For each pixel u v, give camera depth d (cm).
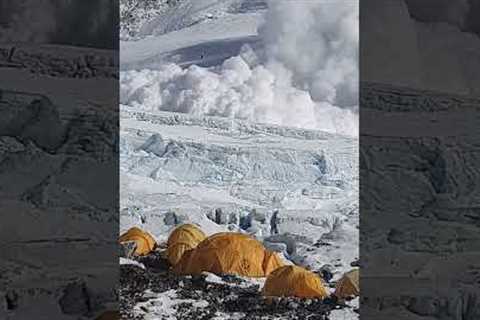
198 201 11825
